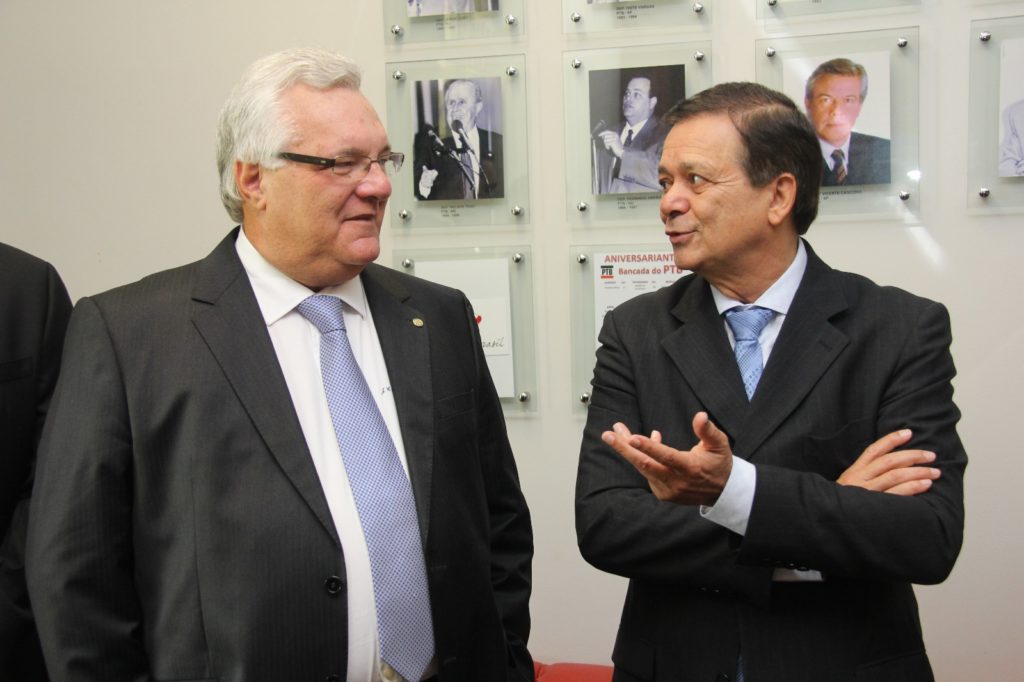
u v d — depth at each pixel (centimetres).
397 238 282
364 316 174
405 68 278
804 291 176
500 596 188
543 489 281
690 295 185
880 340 172
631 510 169
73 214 298
